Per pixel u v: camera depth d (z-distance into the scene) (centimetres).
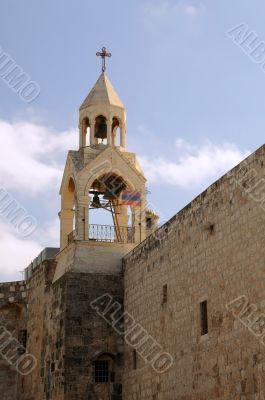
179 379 3114
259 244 2548
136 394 3606
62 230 4403
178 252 3272
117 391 3812
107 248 4131
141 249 3781
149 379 3456
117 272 4050
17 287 4984
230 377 2652
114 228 4347
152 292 3553
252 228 2609
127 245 4169
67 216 4425
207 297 2920
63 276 4025
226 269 2780
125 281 4000
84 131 4444
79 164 4303
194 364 2975
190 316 3072
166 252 3419
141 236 4228
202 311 2981
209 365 2833
